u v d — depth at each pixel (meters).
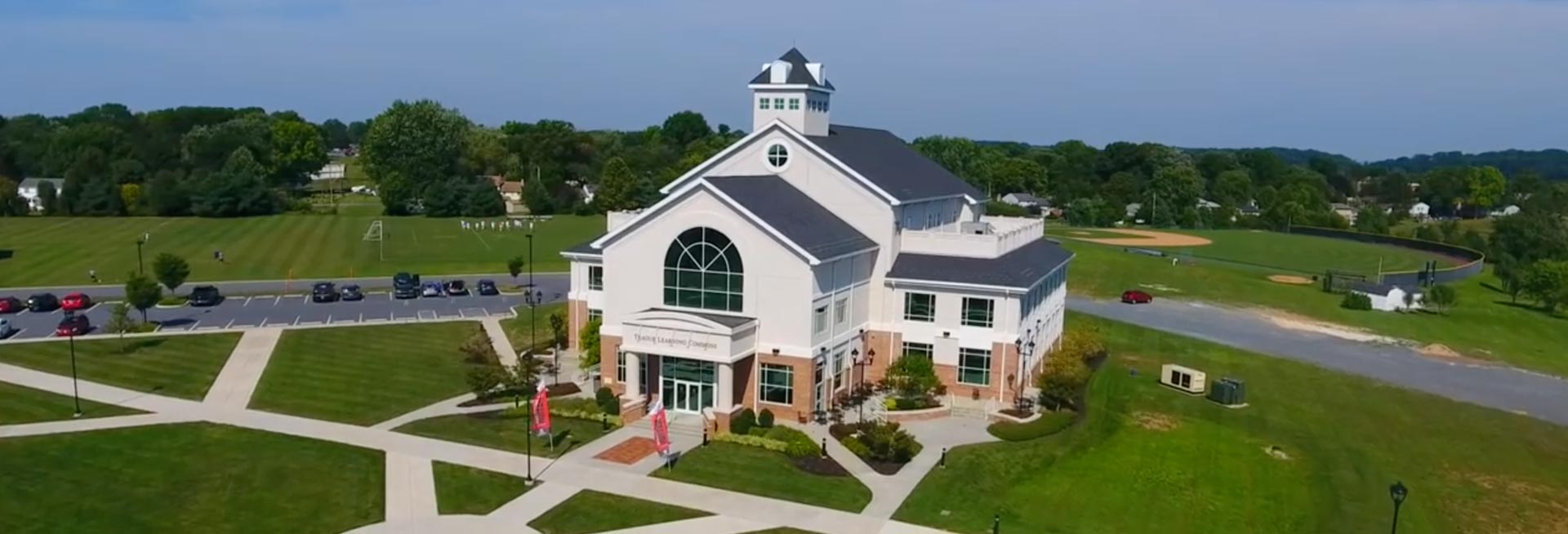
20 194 168.88
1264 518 45.41
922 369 61.03
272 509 42.56
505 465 48.22
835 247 58.91
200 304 91.00
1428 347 88.94
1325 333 93.31
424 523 41.34
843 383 62.19
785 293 56.34
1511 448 58.31
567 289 105.44
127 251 125.25
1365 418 63.28
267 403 57.88
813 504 44.47
